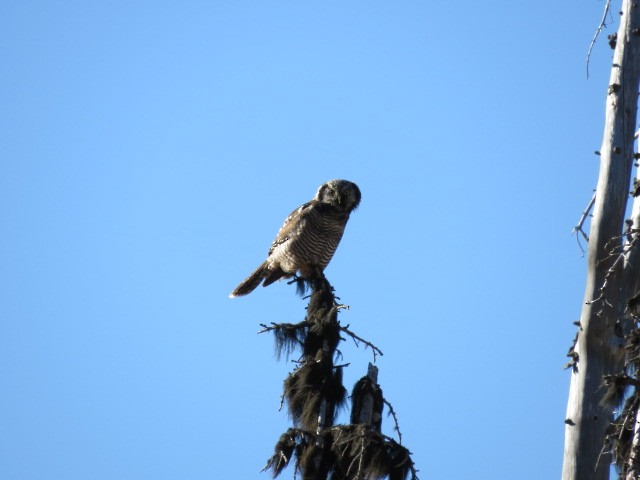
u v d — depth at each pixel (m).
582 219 16.39
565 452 15.27
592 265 15.70
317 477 15.10
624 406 14.13
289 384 15.93
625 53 16.62
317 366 15.87
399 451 15.08
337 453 15.09
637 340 14.09
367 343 16.28
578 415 15.23
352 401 15.89
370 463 14.79
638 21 16.75
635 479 13.68
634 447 13.91
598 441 15.05
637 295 14.62
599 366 15.30
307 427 15.59
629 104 16.41
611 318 15.38
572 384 15.48
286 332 16.27
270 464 15.36
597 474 14.95
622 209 15.88
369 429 14.99
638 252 15.45
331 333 16.12
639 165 16.41
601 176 16.12
